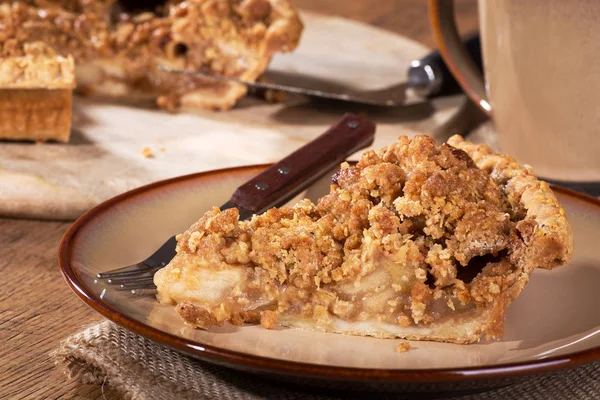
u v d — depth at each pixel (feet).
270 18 2.28
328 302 1.49
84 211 1.89
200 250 1.49
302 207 1.54
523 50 1.88
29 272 1.72
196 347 1.35
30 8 2.26
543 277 1.58
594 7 1.79
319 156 1.71
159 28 2.29
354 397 1.42
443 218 1.48
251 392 1.45
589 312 1.52
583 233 1.67
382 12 3.41
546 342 1.47
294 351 1.44
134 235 1.62
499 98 1.98
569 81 1.86
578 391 1.47
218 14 2.27
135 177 1.98
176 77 2.33
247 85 2.29
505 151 2.02
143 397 1.42
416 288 1.47
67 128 2.09
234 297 1.49
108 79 2.34
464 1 3.59
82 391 1.48
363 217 1.50
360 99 2.29
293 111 2.34
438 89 2.33
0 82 2.02
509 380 1.35
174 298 1.50
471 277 1.48
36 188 1.90
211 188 1.74
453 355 1.44
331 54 2.69
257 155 2.10
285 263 1.49
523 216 1.53
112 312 1.40
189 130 2.21
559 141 1.91
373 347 1.45
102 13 2.32
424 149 1.53
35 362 1.52
